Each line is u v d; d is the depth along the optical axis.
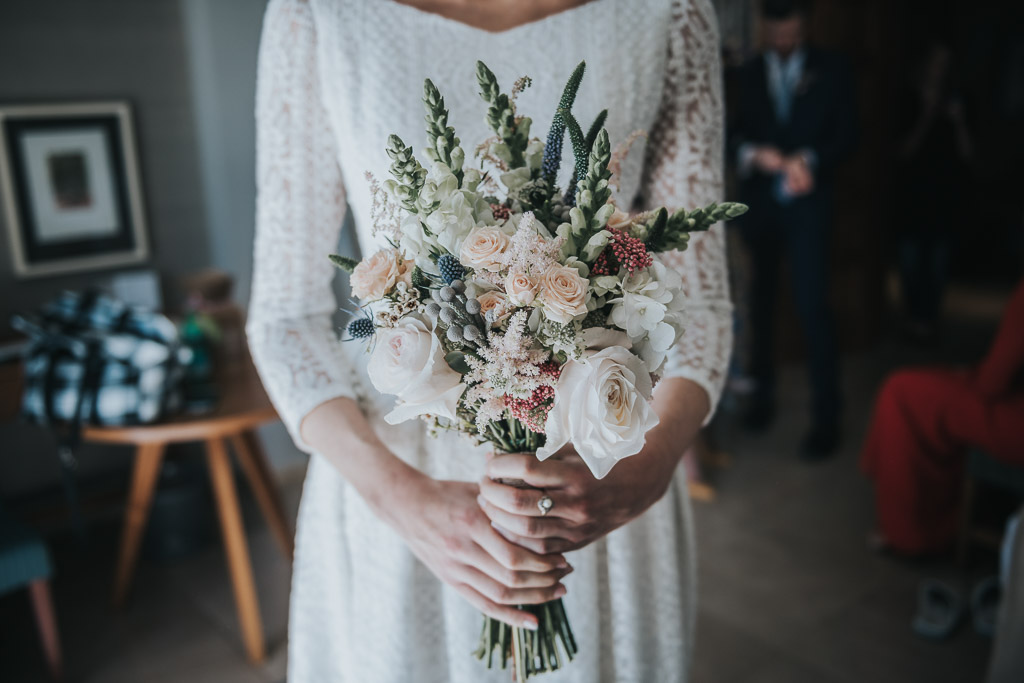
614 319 0.72
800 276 3.79
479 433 0.80
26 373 2.43
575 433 0.70
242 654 2.57
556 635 0.91
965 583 2.82
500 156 0.80
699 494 3.48
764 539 3.14
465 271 0.73
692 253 0.96
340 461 0.89
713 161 0.97
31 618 2.78
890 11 5.09
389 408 0.98
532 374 0.71
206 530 3.17
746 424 4.18
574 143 0.74
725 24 4.53
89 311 2.50
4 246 3.10
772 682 2.37
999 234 7.25
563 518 0.79
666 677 1.06
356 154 0.92
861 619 2.65
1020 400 2.61
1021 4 6.88
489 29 0.92
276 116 0.93
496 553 0.80
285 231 0.95
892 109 5.25
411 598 0.99
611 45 0.92
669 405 0.90
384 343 0.72
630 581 1.01
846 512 3.33
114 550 3.20
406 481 0.86
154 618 2.76
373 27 0.90
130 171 3.35
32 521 3.20
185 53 3.44
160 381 2.38
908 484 2.88
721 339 0.96
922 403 2.80
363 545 1.00
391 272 0.73
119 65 3.29
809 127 3.74
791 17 3.71
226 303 2.88
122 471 3.46
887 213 5.40
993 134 7.16
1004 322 2.57
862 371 5.01
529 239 0.69
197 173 3.54
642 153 0.95
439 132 0.74
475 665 1.00
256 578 3.00
